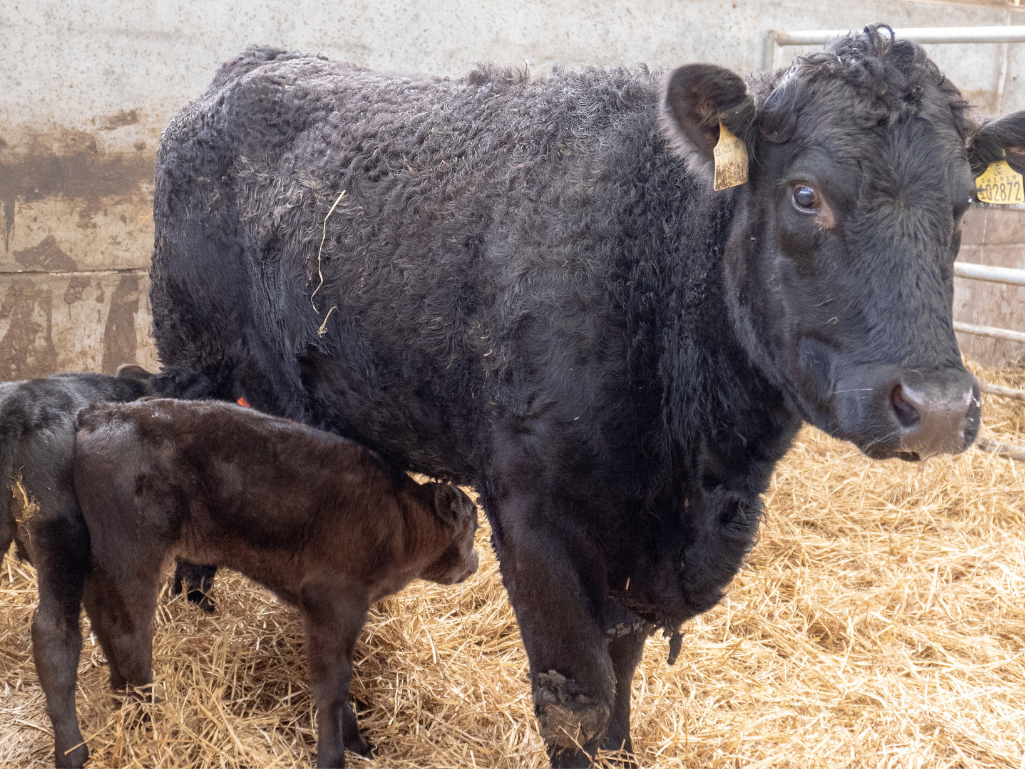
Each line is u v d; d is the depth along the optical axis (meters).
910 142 2.03
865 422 2.01
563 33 6.50
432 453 3.07
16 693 3.20
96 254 5.36
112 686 2.87
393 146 2.94
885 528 5.00
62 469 2.76
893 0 7.88
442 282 2.73
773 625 3.88
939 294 1.99
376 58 5.93
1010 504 5.23
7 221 5.05
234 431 2.87
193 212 3.57
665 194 2.52
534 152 2.66
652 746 3.05
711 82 2.14
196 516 2.85
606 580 2.60
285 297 3.22
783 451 2.60
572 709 2.52
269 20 5.59
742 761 3.03
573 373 2.44
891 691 3.48
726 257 2.38
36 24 4.95
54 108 5.09
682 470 2.53
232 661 3.33
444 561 3.24
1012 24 8.61
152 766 2.77
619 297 2.46
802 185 2.11
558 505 2.51
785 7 7.33
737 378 2.47
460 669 3.43
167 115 5.44
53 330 5.31
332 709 2.83
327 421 3.36
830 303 2.09
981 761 3.12
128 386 3.36
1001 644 3.90
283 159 3.28
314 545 2.87
